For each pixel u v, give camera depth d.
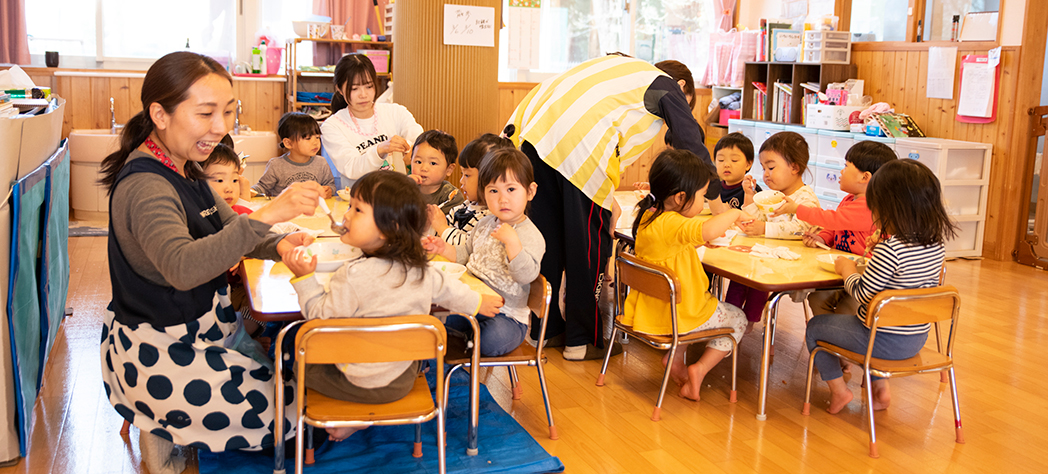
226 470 2.12
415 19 3.81
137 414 1.95
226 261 1.72
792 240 3.11
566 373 3.02
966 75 5.29
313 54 6.62
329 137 3.47
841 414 2.68
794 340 3.52
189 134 1.79
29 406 2.28
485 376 2.96
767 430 2.53
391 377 1.93
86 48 6.18
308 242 2.12
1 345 2.08
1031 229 5.23
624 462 2.28
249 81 6.38
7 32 5.67
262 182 3.60
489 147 2.80
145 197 1.76
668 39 7.66
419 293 1.90
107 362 2.02
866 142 2.88
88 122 5.91
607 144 2.98
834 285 2.46
